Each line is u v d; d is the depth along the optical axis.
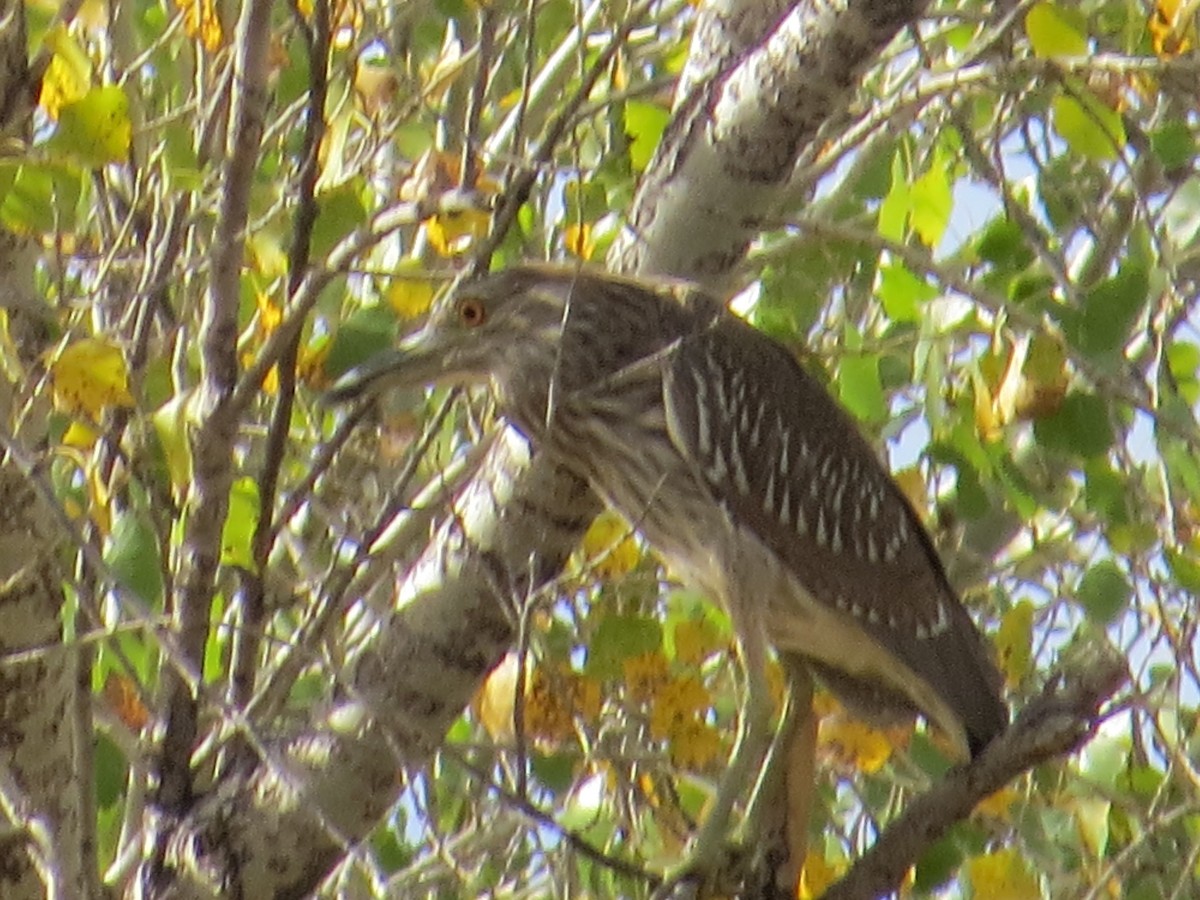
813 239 10.02
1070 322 8.32
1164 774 9.29
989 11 10.33
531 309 9.48
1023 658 9.48
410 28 10.65
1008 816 9.62
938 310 8.96
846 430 10.14
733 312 10.27
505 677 8.79
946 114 10.12
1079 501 9.88
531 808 6.75
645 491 9.56
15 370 7.47
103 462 8.19
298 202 7.76
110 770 8.51
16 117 7.46
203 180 8.51
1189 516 9.59
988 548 10.61
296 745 8.46
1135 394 8.48
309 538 10.41
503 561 8.77
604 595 9.50
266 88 7.66
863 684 10.01
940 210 9.50
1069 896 9.36
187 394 7.84
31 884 7.43
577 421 9.34
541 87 10.71
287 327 7.48
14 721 7.36
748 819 8.91
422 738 7.70
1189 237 10.28
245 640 8.02
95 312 9.21
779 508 9.70
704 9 9.13
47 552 7.26
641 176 9.29
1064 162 10.44
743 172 8.91
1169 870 9.31
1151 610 9.69
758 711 9.09
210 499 7.55
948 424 9.03
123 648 8.30
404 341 9.52
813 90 8.66
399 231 10.02
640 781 9.49
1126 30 10.54
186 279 9.03
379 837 9.48
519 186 8.23
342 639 9.81
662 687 8.45
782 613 9.77
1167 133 9.74
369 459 10.39
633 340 9.52
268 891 8.34
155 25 10.31
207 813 8.35
